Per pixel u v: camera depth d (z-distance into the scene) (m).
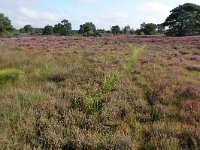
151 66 14.65
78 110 7.77
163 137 6.36
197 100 8.77
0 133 6.36
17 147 5.84
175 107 8.34
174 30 68.06
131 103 8.45
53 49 24.39
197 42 35.47
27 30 89.56
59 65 14.90
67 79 11.06
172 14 68.38
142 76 12.28
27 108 7.85
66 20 74.56
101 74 11.83
